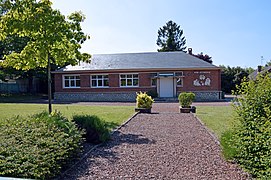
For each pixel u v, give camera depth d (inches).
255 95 189.0
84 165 213.9
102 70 1082.7
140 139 310.7
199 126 400.8
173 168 204.1
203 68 1043.3
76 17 388.8
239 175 186.1
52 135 223.1
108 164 215.9
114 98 1090.1
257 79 198.5
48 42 365.7
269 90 185.3
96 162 221.5
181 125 413.7
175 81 1066.7
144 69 1064.8
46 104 818.8
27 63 395.5
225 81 1536.7
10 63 389.4
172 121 459.2
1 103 858.8
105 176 188.5
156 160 225.8
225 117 495.2
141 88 1077.8
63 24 369.4
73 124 259.8
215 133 339.9
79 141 243.6
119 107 715.4
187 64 1068.5
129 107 716.0
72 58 403.2
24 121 255.0
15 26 355.6
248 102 191.9
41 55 381.7
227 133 231.9
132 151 256.2
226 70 1557.6
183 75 1052.5
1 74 1168.2
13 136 208.5
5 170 154.3
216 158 228.2
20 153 175.3
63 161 198.5
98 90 1100.5
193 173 192.4
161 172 195.5
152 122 448.1
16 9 353.4
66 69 1116.5
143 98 607.2
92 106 750.5
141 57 1155.9
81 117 307.4
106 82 1098.1
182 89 1061.8
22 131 221.5
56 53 387.5
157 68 1056.8
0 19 366.9
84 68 1104.2
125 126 405.4
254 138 179.6
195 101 971.3
